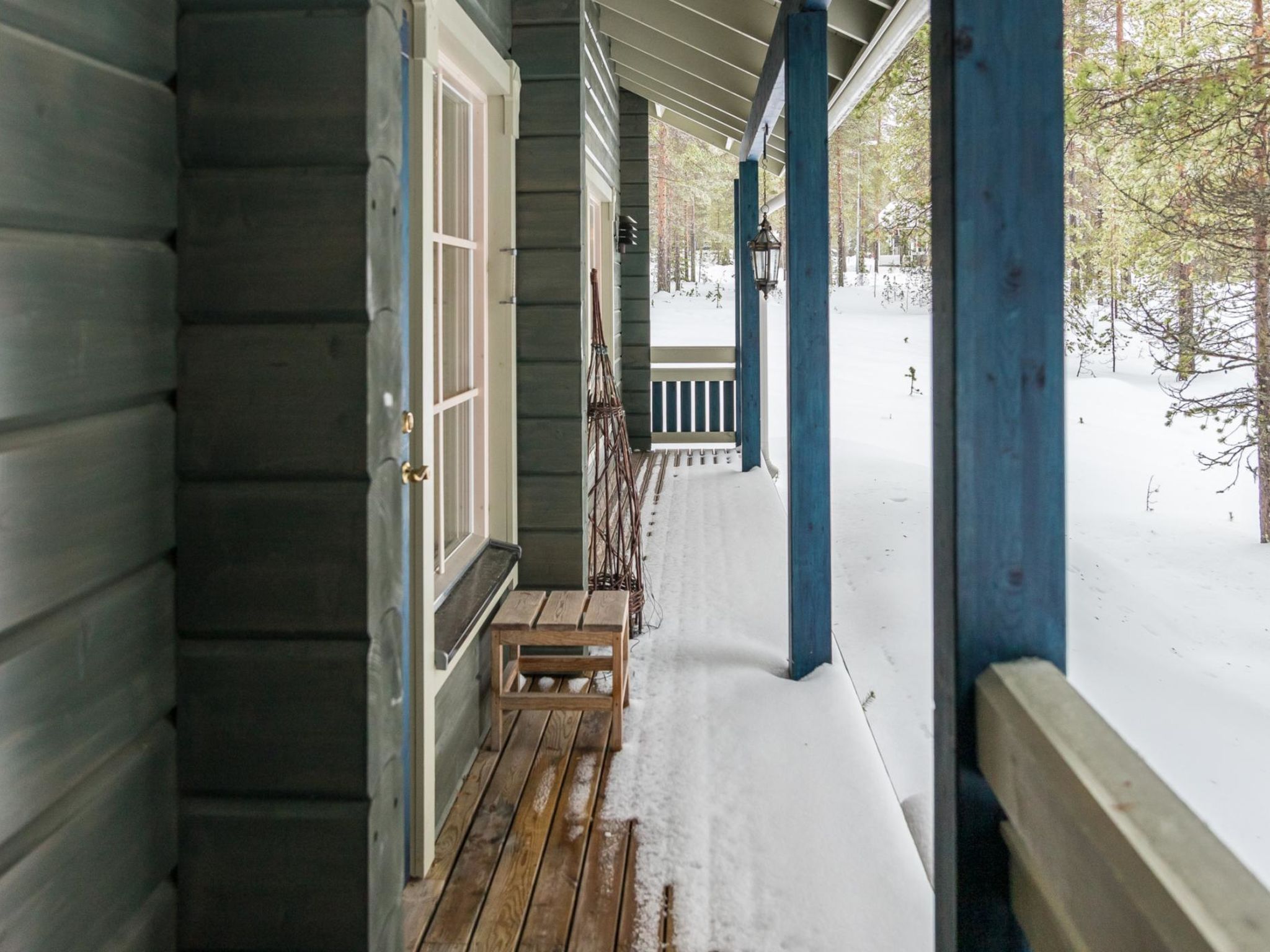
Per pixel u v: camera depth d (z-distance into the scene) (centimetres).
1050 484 130
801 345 368
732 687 362
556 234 356
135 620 111
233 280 117
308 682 119
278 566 119
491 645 330
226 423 118
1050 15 129
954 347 130
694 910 222
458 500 337
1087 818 91
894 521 721
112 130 103
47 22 91
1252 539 283
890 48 398
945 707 136
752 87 639
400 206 131
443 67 288
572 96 351
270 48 116
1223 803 198
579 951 207
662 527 662
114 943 107
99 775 105
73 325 97
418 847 235
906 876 236
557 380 361
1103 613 264
